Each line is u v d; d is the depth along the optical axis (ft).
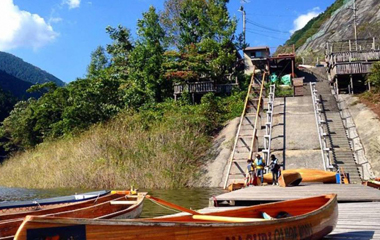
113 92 125.08
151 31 136.36
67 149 98.58
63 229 12.76
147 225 14.29
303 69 152.56
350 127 90.07
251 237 17.02
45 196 68.13
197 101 122.31
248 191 48.14
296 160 79.51
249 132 92.99
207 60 131.34
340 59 119.14
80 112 116.47
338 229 25.63
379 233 24.22
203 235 15.57
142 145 86.48
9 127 175.32
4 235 25.11
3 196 68.90
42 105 137.39
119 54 160.66
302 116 96.99
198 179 80.28
